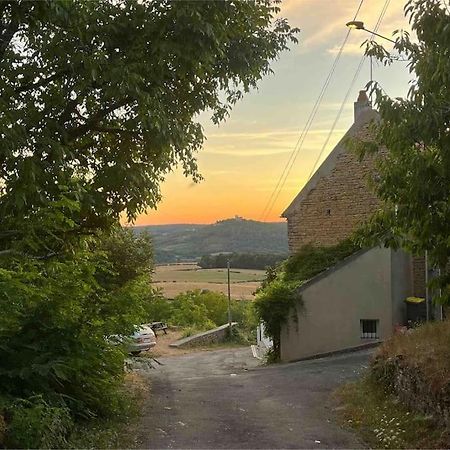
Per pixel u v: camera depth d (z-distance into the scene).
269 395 11.62
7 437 5.86
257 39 9.95
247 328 40.19
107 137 10.39
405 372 9.20
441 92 6.53
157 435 7.92
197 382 14.31
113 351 8.86
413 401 8.65
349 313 19.56
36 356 7.39
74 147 10.20
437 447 6.95
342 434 8.09
